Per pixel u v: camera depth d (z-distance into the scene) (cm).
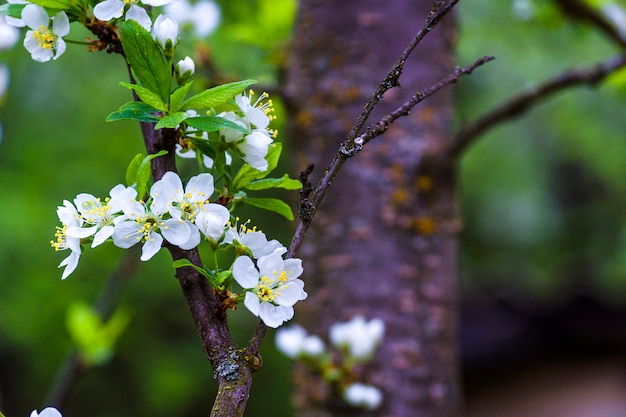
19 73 713
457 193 314
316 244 303
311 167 135
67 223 141
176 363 962
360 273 296
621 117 972
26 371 946
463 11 745
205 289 136
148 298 926
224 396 128
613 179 1264
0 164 809
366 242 297
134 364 951
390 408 287
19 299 830
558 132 1111
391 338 292
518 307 1291
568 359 1242
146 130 146
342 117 306
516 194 1291
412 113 305
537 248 1460
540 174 1285
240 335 930
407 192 300
